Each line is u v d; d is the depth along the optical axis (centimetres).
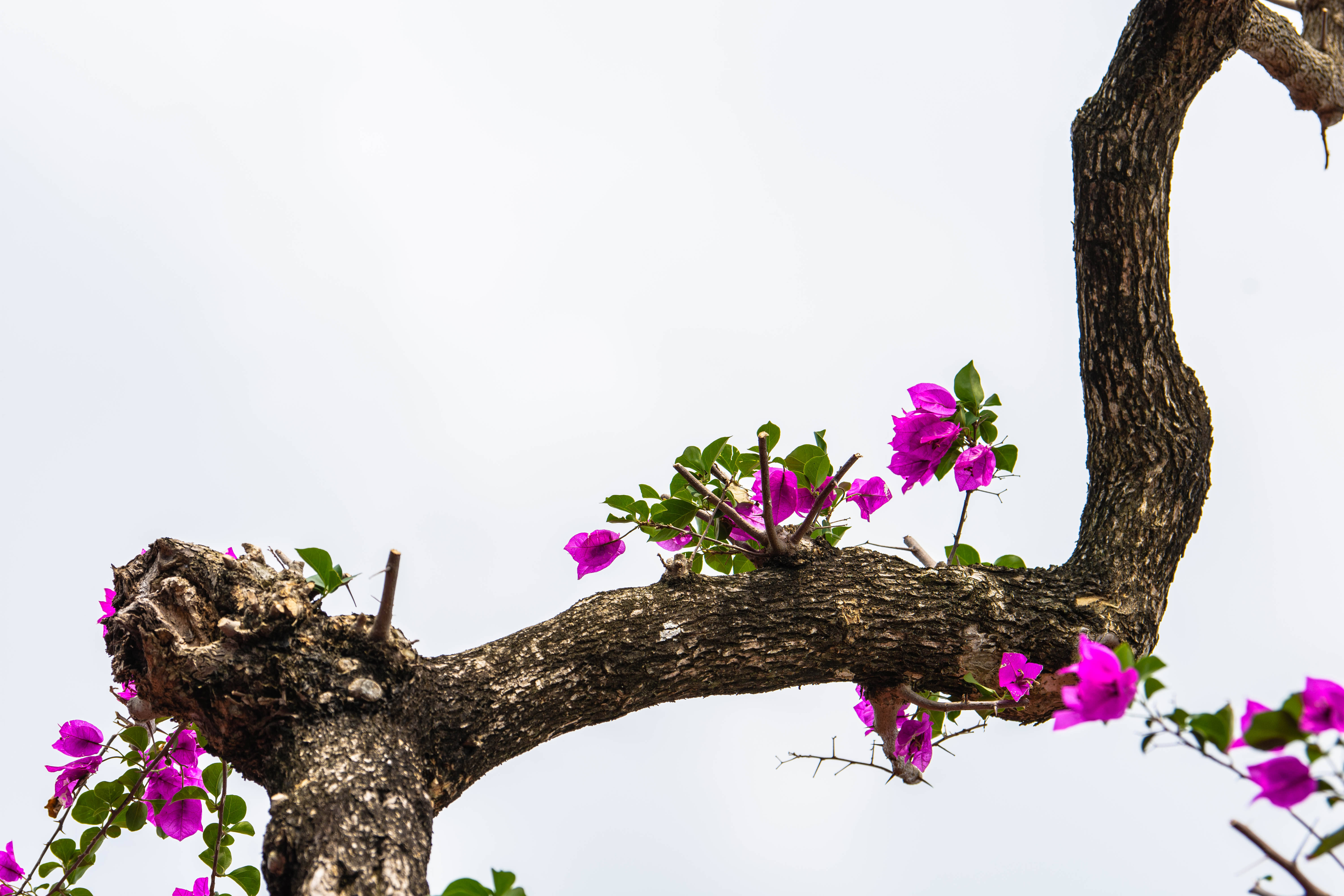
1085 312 326
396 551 226
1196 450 316
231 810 275
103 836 277
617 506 299
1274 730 145
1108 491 318
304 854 205
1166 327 321
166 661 232
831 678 278
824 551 287
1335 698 147
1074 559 310
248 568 247
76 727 280
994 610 282
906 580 283
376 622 235
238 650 232
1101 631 286
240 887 273
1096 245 320
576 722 259
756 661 267
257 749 234
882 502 333
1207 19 303
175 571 244
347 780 216
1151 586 301
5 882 280
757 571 283
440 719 242
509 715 248
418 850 213
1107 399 322
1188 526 314
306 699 229
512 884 188
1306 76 408
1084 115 326
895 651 276
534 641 260
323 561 241
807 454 303
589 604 269
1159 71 311
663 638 261
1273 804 146
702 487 281
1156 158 318
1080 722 168
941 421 305
